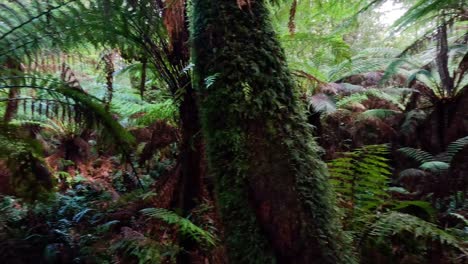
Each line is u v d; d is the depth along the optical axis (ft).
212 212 5.99
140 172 10.27
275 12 7.18
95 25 6.35
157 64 6.82
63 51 7.04
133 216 7.29
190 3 5.85
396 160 10.83
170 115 7.54
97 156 11.14
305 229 3.82
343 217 5.46
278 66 4.31
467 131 9.81
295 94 4.41
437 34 9.21
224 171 4.10
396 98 12.75
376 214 6.07
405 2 10.78
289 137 4.05
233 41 4.26
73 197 9.57
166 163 10.18
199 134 6.03
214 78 4.21
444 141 10.25
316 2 8.52
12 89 7.38
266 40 4.33
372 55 14.26
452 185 7.70
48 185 7.54
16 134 7.26
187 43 5.92
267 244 3.86
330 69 12.97
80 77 11.69
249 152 4.00
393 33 10.53
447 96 10.55
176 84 6.73
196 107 6.25
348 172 6.10
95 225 7.87
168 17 5.88
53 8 6.38
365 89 11.94
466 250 5.26
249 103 4.07
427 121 10.93
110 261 6.47
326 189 4.13
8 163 7.06
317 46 8.01
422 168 9.11
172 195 6.65
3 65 7.08
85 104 7.07
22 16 6.60
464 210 7.32
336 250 3.87
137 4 6.07
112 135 7.30
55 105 7.25
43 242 7.33
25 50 6.61
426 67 11.14
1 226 7.57
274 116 4.08
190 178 6.31
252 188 3.94
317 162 4.19
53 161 10.28
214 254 5.47
